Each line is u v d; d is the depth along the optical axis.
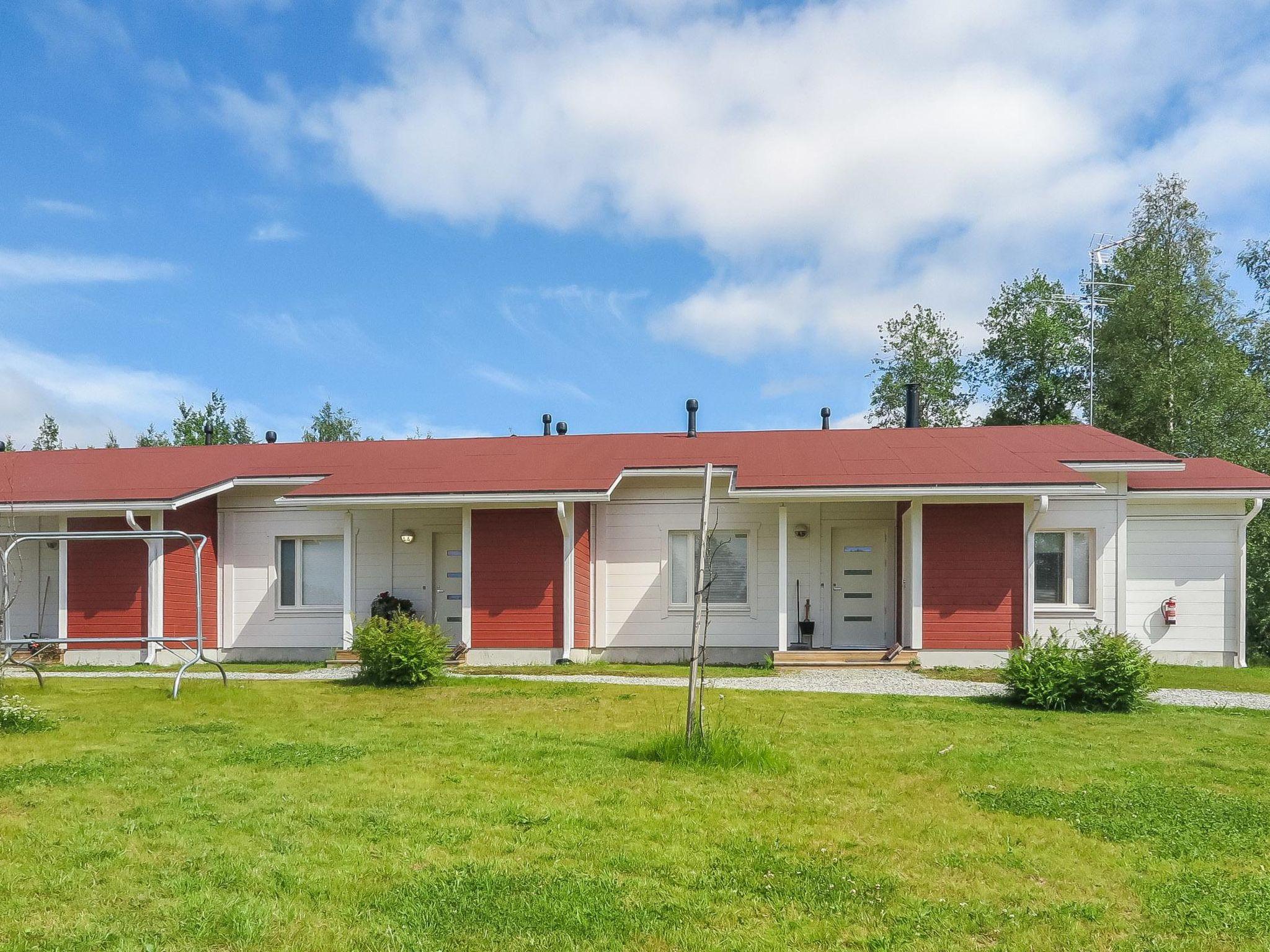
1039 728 10.21
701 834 6.17
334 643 18.81
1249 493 17.19
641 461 18.16
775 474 16.78
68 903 4.90
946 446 18.41
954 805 6.98
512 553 17.23
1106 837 6.30
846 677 15.10
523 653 17.08
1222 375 29.03
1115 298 32.47
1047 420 36.53
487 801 6.83
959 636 16.28
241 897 4.98
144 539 13.24
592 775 7.67
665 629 18.00
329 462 19.66
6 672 15.41
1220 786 7.68
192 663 12.27
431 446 20.58
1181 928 4.86
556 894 5.12
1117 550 17.16
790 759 8.30
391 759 8.15
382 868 5.47
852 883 5.36
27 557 19.31
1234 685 14.88
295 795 6.91
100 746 8.52
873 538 17.98
